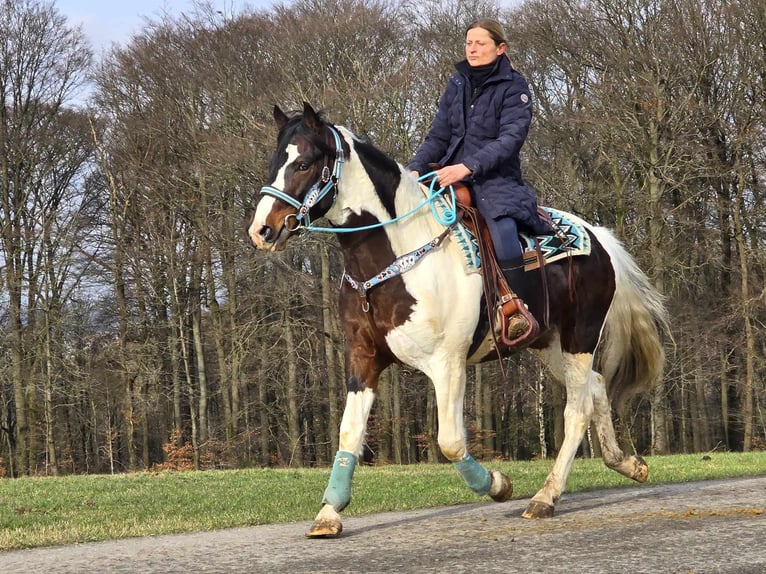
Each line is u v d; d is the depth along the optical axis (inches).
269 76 822.5
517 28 834.8
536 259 223.5
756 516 202.2
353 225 197.3
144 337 1020.5
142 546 202.2
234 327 929.5
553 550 171.3
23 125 986.7
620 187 800.3
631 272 259.9
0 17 981.8
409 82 786.2
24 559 190.5
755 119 794.2
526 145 835.4
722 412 996.6
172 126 906.1
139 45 920.9
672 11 784.9
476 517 226.1
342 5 824.3
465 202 214.7
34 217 984.9
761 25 765.9
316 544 189.5
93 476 483.5
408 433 1051.3
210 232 896.9
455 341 203.8
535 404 1073.5
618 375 266.1
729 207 854.5
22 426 1021.2
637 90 773.3
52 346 1013.2
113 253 975.0
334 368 951.0
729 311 867.4
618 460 257.8
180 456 1018.1
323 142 192.5
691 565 155.4
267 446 1069.1
